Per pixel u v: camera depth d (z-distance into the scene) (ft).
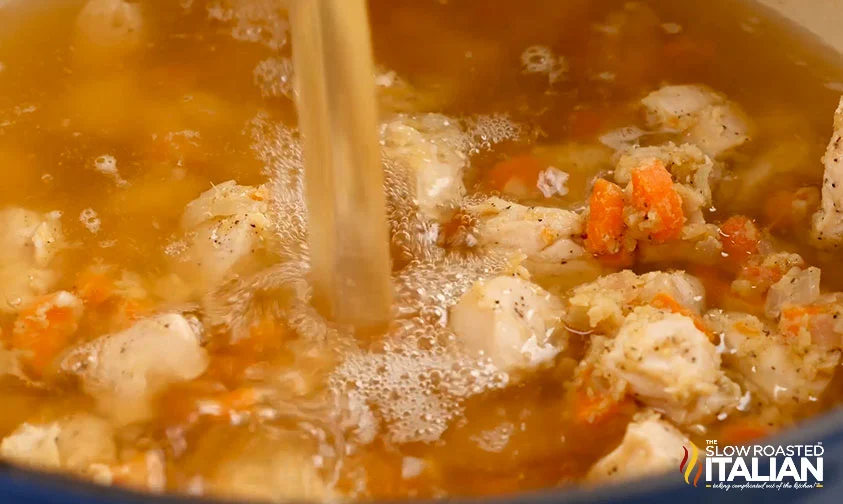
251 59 1.53
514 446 1.22
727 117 1.43
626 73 1.51
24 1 1.56
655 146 1.41
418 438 1.22
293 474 1.19
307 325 1.30
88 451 1.20
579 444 1.22
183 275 1.33
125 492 1.02
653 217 1.31
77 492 1.02
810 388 1.22
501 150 1.45
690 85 1.47
